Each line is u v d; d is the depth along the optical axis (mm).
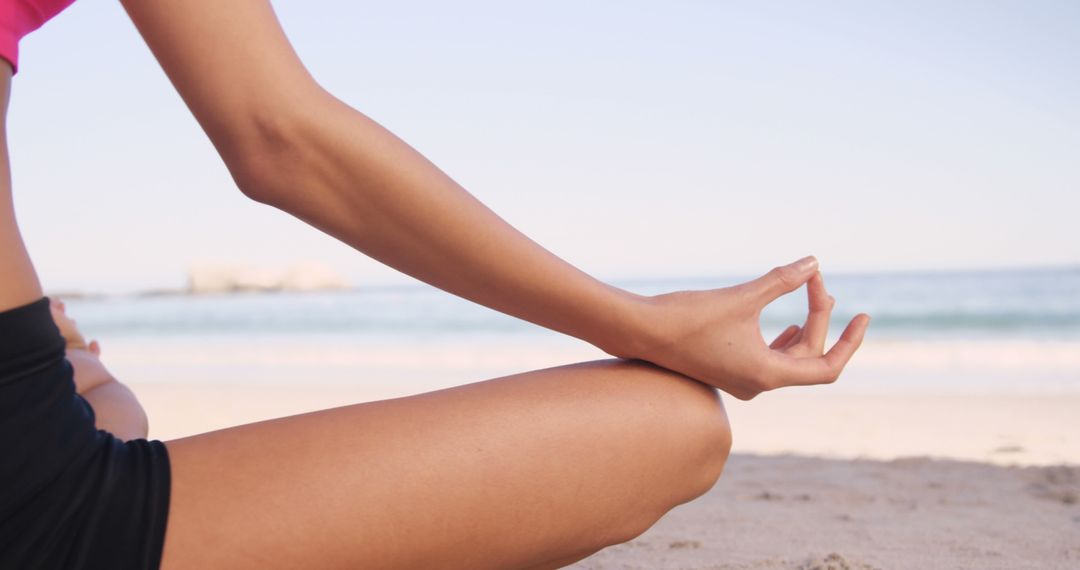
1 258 728
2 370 701
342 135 797
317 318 26125
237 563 767
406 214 840
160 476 783
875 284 32250
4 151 781
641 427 957
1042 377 8734
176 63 768
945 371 9750
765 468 3496
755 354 1006
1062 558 1915
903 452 4098
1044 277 33656
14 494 700
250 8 774
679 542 2090
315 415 877
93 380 1552
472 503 857
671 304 981
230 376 10992
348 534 804
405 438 855
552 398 935
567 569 1844
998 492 2883
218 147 816
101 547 732
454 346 16188
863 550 2014
